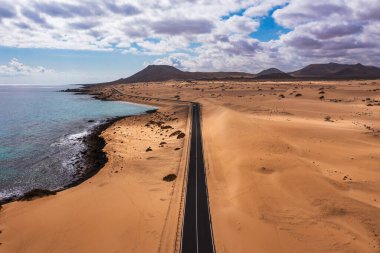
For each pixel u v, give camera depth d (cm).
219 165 6356
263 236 3762
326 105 12862
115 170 6219
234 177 5578
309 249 3481
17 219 4209
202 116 12638
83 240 3750
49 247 3634
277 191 4866
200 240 3731
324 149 6700
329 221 3966
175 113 13925
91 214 4297
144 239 3775
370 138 7356
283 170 5559
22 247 3638
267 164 5881
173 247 3612
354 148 6675
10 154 7575
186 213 4362
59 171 6419
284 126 8731
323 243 3556
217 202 4700
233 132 8431
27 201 4762
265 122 9388
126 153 7444
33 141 8975
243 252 3500
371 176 5188
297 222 4022
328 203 4375
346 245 3478
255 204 4534
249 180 5312
